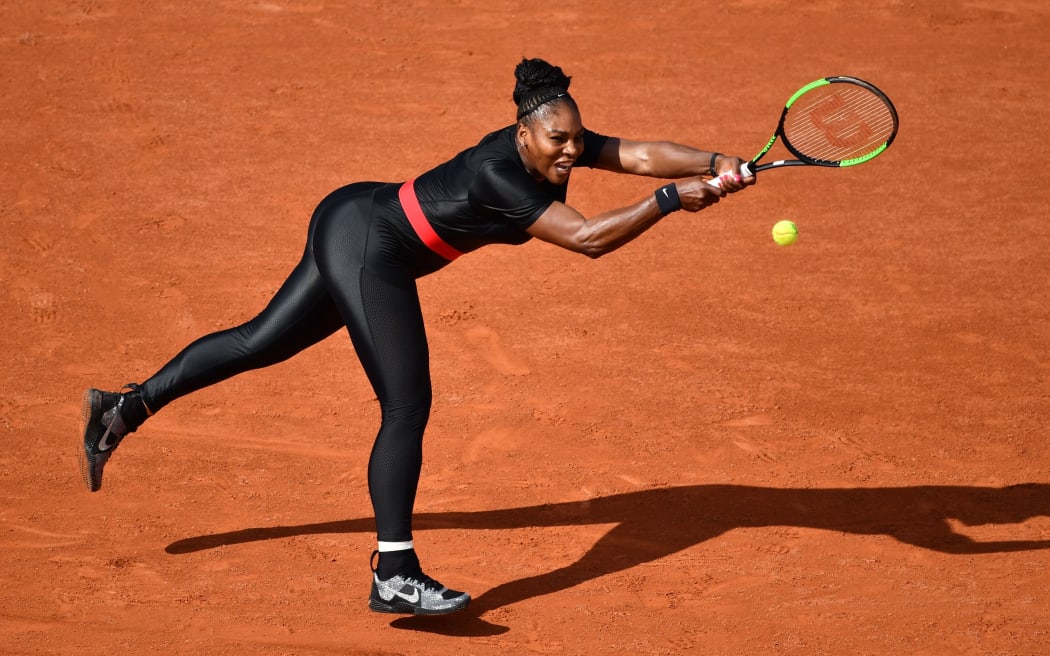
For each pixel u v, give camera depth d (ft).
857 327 99.91
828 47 174.81
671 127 145.89
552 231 56.65
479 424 84.02
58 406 84.79
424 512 73.67
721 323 100.53
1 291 103.09
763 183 131.44
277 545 69.21
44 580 64.39
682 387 89.51
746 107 152.56
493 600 64.08
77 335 96.07
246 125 144.15
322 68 163.22
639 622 61.82
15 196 122.01
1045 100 156.56
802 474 78.28
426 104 152.25
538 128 56.85
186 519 71.72
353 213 60.85
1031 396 88.53
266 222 119.75
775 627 61.36
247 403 86.33
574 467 78.95
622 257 113.91
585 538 71.00
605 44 174.91
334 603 63.36
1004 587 65.46
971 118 150.51
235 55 166.50
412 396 60.64
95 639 58.59
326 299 63.82
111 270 107.96
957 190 130.11
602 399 87.61
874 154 59.67
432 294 105.70
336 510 73.41
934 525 72.28
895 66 167.84
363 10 185.16
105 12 179.32
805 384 90.12
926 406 86.99
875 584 65.92
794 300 104.99
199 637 59.26
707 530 71.92
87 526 70.28
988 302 104.73
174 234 116.06
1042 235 119.24
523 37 176.86
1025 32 181.27
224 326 98.63
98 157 132.87
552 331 98.78
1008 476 78.02
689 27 182.09
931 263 112.88
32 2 180.55
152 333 97.04
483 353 94.79
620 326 99.76
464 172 58.54
